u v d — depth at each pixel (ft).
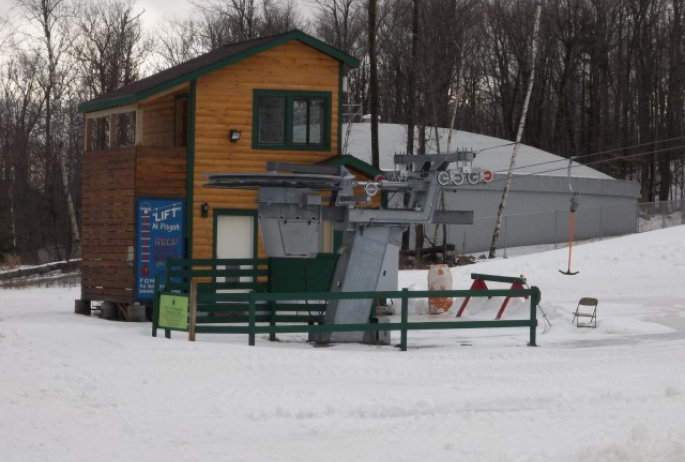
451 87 246.47
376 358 69.56
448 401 50.37
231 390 54.85
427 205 82.99
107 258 109.09
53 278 174.81
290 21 282.97
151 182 106.01
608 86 304.50
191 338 77.05
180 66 124.06
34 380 58.03
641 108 290.97
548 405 48.52
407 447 38.68
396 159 85.05
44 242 272.92
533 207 212.84
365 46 276.82
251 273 93.50
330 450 39.19
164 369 62.75
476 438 39.45
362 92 279.69
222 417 47.65
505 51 292.81
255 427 45.19
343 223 82.28
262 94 108.58
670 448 32.14
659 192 305.73
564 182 215.10
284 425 45.57
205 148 107.14
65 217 263.70
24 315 111.24
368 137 221.46
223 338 83.35
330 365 65.10
